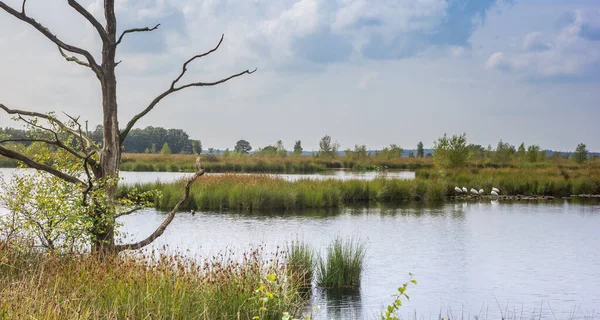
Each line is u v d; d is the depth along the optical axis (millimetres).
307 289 13180
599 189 41750
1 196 10336
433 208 31172
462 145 54469
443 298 12789
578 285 14109
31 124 10469
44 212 10117
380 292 13141
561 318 11406
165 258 9875
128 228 22297
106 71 10648
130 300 8016
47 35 10266
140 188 30781
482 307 12109
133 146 150375
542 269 15922
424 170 51562
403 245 19406
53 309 6961
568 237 21422
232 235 20656
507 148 78062
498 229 23297
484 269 15797
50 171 10047
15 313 6719
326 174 60375
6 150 9516
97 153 10828
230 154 81188
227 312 9039
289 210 29375
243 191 30156
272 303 9430
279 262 13672
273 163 70062
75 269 8922
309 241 19516
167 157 79625
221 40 11195
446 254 17906
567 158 83938
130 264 9258
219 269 10141
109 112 10664
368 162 83750
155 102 11094
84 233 10195
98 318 7336
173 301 7957
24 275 8898
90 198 10336
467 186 40562
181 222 24203
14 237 10359
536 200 36750
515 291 13516
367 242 19859
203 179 35594
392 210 29938
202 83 11328
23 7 10008
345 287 13609
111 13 10695
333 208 30656
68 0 9977
